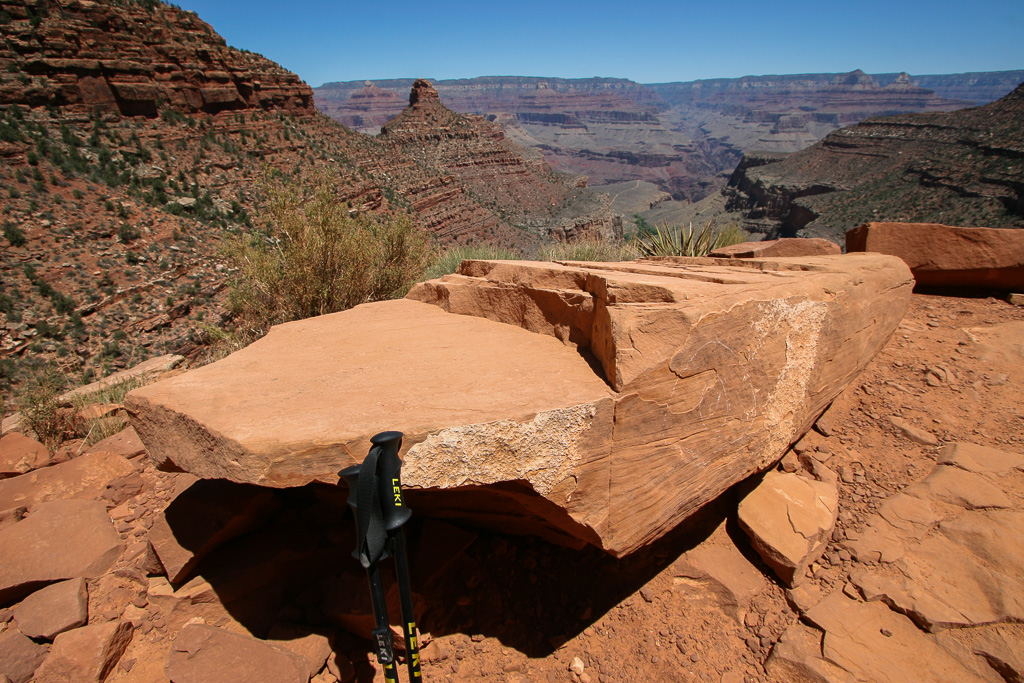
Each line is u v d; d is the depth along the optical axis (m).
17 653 3.28
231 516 3.72
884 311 4.87
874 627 3.21
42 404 5.93
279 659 3.16
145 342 20.91
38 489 4.61
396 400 3.24
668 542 3.92
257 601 3.59
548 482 3.09
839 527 3.78
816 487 3.98
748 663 3.24
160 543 3.65
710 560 3.75
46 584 3.71
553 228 86.56
